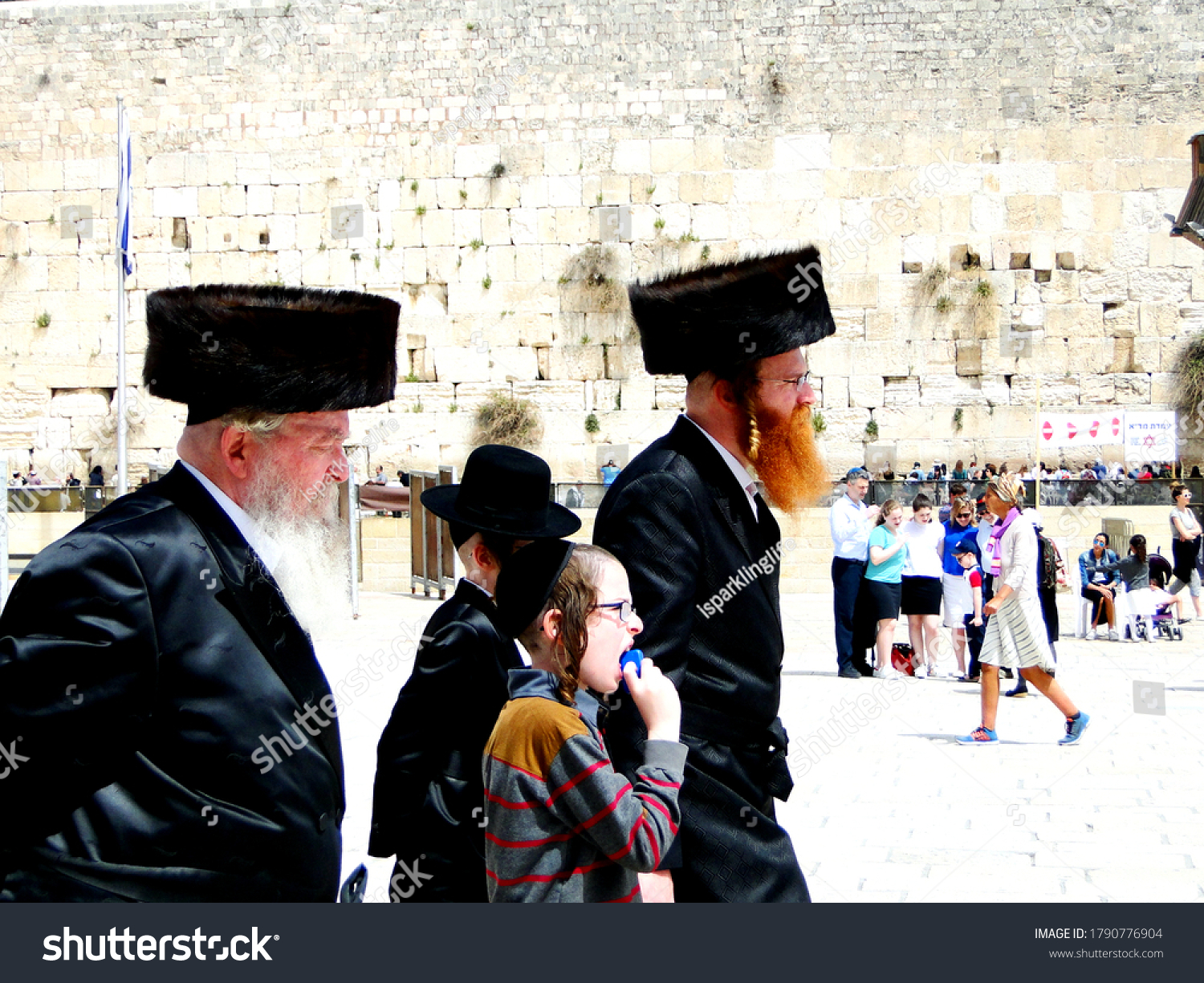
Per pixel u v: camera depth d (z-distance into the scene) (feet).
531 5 74.84
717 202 73.92
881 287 73.46
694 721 9.05
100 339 76.74
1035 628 24.70
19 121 76.89
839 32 73.36
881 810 19.84
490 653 9.63
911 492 60.49
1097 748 24.76
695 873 8.93
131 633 6.26
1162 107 72.08
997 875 16.14
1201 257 71.67
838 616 34.68
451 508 9.77
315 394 7.16
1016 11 72.64
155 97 76.43
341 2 75.77
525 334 75.25
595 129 74.64
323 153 75.97
